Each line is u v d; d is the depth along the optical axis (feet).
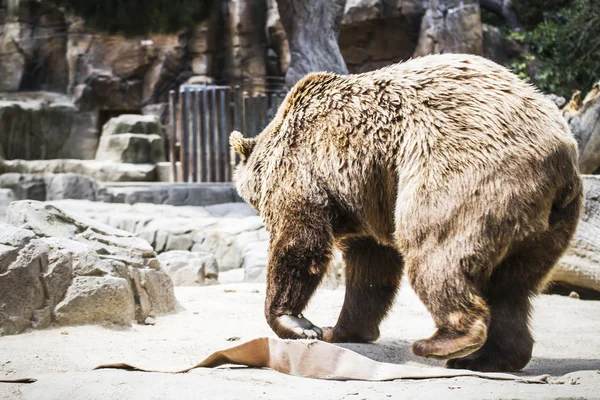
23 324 25.61
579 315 34.19
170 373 19.22
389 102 21.88
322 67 80.48
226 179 89.56
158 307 30.94
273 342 20.34
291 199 22.76
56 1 88.53
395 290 25.96
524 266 21.26
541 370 21.81
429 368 19.98
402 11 101.09
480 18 99.81
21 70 112.37
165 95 112.68
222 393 16.93
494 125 20.21
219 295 37.06
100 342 24.61
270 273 23.13
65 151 109.19
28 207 30.94
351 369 19.56
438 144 20.48
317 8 80.38
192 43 112.47
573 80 92.73
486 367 21.26
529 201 19.58
